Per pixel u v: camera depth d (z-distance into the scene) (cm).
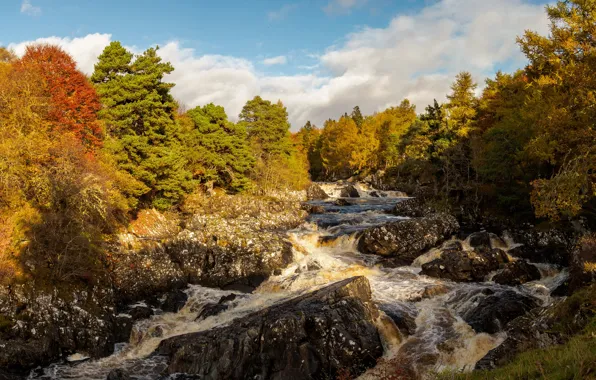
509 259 2511
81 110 2808
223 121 4609
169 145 3525
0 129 2177
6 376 1489
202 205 3925
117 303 2170
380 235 2964
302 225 3775
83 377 1549
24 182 2156
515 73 5284
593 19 2366
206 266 2666
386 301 1981
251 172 5209
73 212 2145
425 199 4325
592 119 2138
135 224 3017
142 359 1691
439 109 5084
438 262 2431
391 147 7594
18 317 1672
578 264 1917
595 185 1980
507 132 3441
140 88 3102
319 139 10031
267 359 1469
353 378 1452
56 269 1925
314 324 1546
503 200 3438
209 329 1831
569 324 1225
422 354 1546
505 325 1625
